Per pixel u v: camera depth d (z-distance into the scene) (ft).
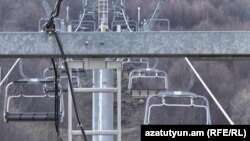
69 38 13.34
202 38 13.26
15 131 164.96
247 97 205.77
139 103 183.73
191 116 174.19
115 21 71.97
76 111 15.99
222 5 266.16
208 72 211.41
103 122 42.27
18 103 160.97
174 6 255.09
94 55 13.46
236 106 203.51
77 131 16.96
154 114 173.27
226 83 210.18
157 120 172.96
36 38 13.23
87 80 145.07
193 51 13.29
